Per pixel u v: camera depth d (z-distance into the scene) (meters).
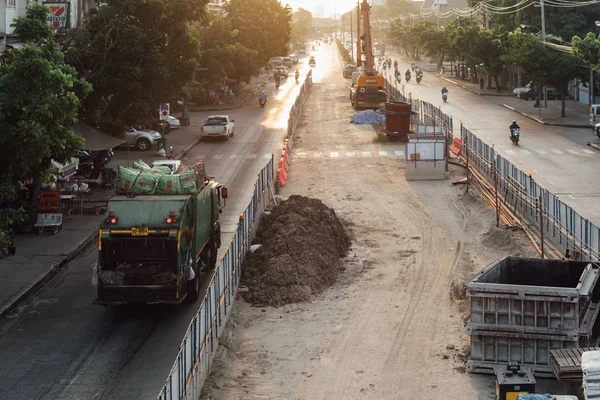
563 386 15.20
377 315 19.67
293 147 50.56
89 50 33.66
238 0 89.81
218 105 76.12
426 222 30.02
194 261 20.23
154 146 49.91
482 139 51.22
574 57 57.53
